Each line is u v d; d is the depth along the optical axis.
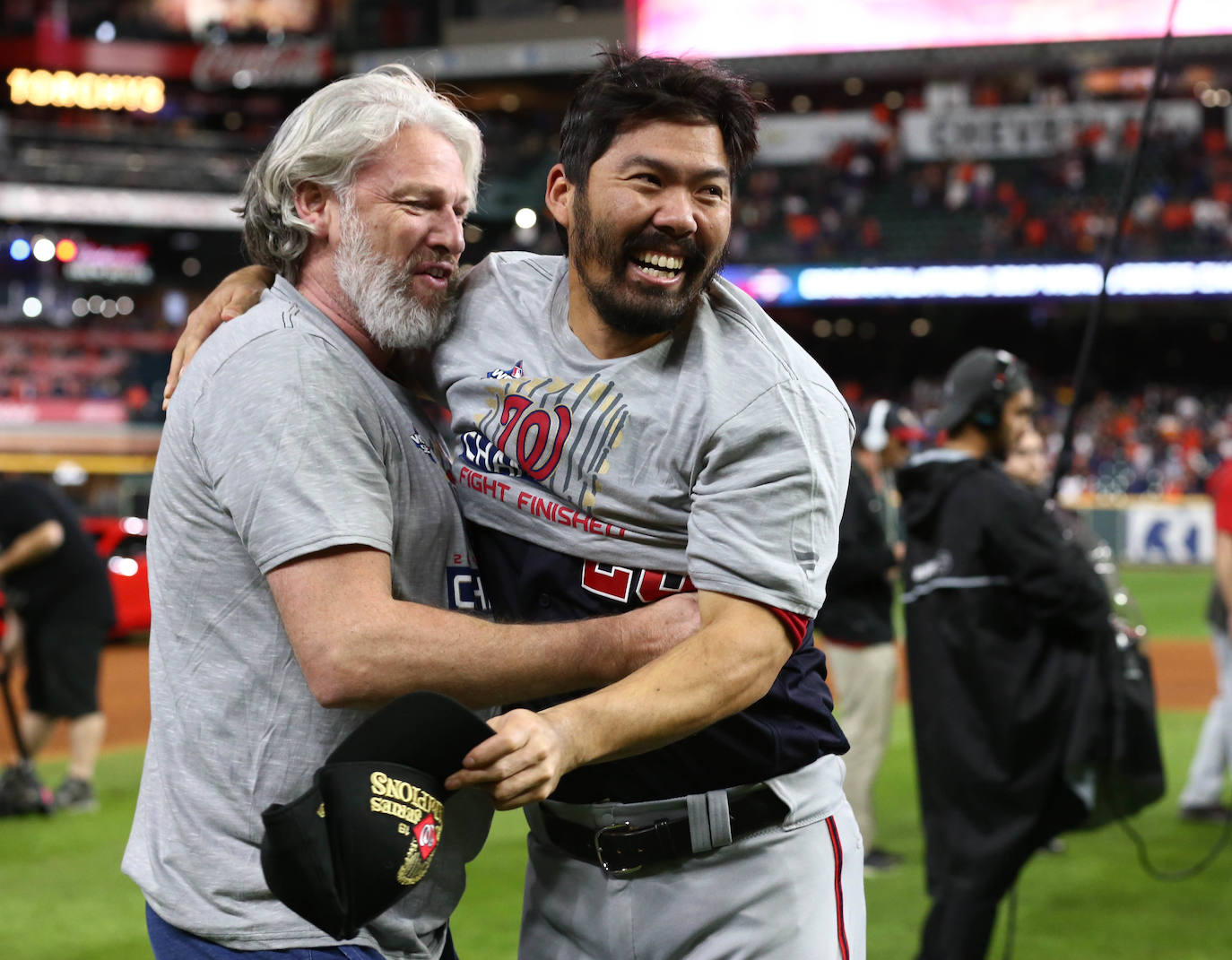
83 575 6.23
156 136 29.59
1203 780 5.91
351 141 1.99
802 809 2.07
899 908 4.74
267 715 1.86
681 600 1.85
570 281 2.02
